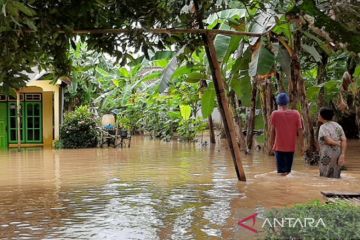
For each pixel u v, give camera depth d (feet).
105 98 89.51
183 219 21.57
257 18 36.50
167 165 45.01
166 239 18.33
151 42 25.80
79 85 88.63
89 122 74.02
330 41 34.19
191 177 35.86
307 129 43.16
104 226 20.65
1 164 48.91
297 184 31.27
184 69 50.75
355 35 26.73
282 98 35.73
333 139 34.01
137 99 96.43
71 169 43.14
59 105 77.56
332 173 34.17
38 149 72.23
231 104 58.08
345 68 54.29
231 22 37.42
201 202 25.50
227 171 39.29
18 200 27.22
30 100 79.56
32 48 22.43
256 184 31.60
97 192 29.63
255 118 57.72
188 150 64.28
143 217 22.18
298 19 30.40
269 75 48.34
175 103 87.10
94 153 61.87
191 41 30.27
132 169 42.16
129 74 80.33
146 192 29.25
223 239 18.03
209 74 50.70
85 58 75.97
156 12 25.13
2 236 19.24
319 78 52.06
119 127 86.12
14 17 18.45
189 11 30.71
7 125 79.00
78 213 23.40
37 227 20.68
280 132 35.73
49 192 30.01
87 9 22.18
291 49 40.96
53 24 22.11
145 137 109.09
